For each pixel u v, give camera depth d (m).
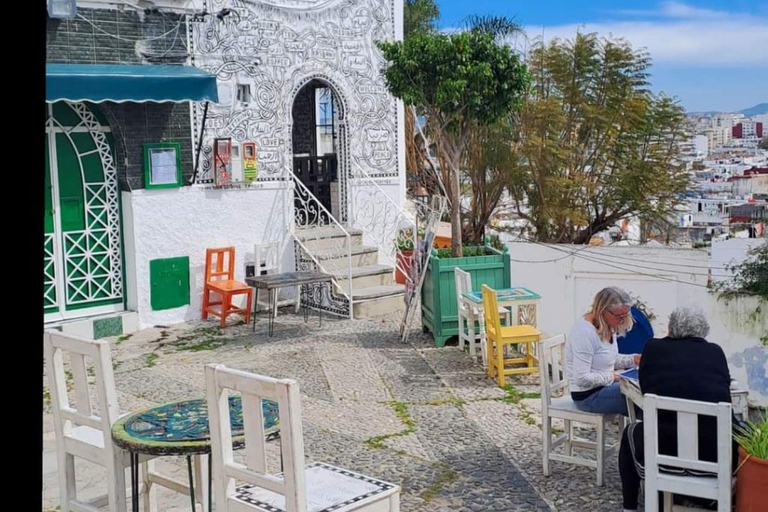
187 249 11.56
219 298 11.90
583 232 17.44
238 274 12.08
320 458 6.70
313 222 13.05
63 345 4.80
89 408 4.78
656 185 16.69
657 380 4.95
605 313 5.87
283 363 9.65
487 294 8.70
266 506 3.96
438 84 10.44
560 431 7.21
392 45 10.70
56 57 10.16
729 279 10.66
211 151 11.67
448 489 6.00
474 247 10.93
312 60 12.66
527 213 17.53
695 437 4.59
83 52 10.38
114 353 10.09
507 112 10.73
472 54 10.42
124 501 4.67
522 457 6.62
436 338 10.21
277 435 4.34
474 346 9.64
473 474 6.29
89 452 4.80
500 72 10.48
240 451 6.75
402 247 13.45
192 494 4.62
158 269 11.29
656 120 16.80
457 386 8.66
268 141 12.25
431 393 8.45
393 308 12.24
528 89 10.76
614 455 6.49
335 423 7.61
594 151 17.08
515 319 9.23
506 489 5.97
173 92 10.01
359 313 11.86
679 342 5.04
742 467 4.52
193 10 11.23
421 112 13.84
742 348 10.54
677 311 5.14
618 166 16.95
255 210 12.18
